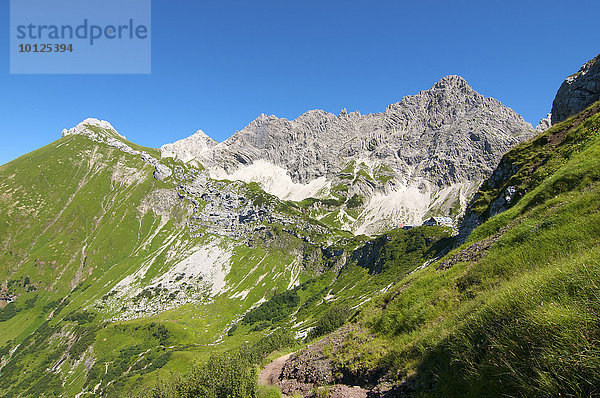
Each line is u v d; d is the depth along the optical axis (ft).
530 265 50.42
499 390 26.68
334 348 76.28
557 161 128.16
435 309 59.36
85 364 485.15
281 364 99.25
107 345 515.09
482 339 31.63
